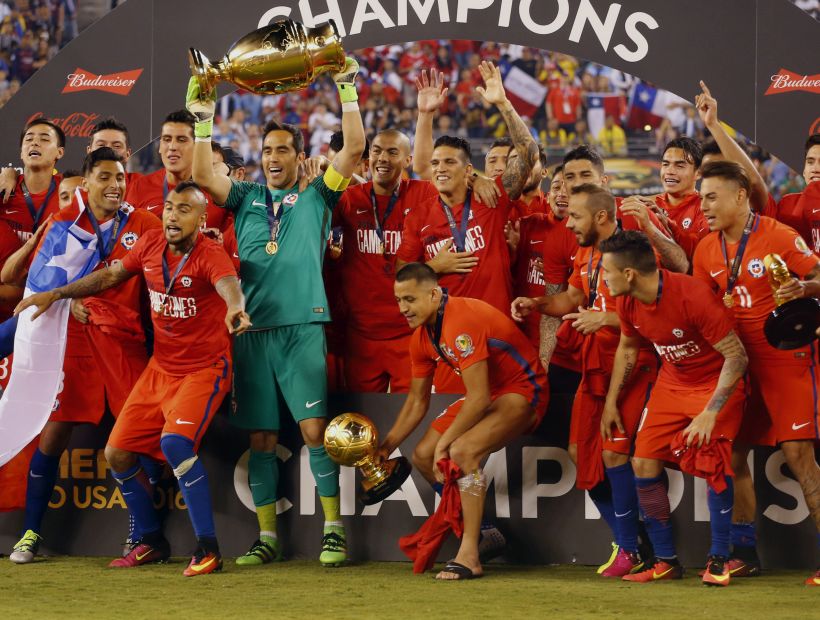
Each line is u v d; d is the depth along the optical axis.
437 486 11.51
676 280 10.35
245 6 14.64
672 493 11.66
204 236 11.39
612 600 9.59
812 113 13.95
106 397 12.45
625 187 38.69
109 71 14.86
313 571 11.35
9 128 14.99
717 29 14.05
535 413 11.27
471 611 9.05
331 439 10.97
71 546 12.47
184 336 11.35
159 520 11.97
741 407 10.50
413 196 13.62
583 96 39.47
